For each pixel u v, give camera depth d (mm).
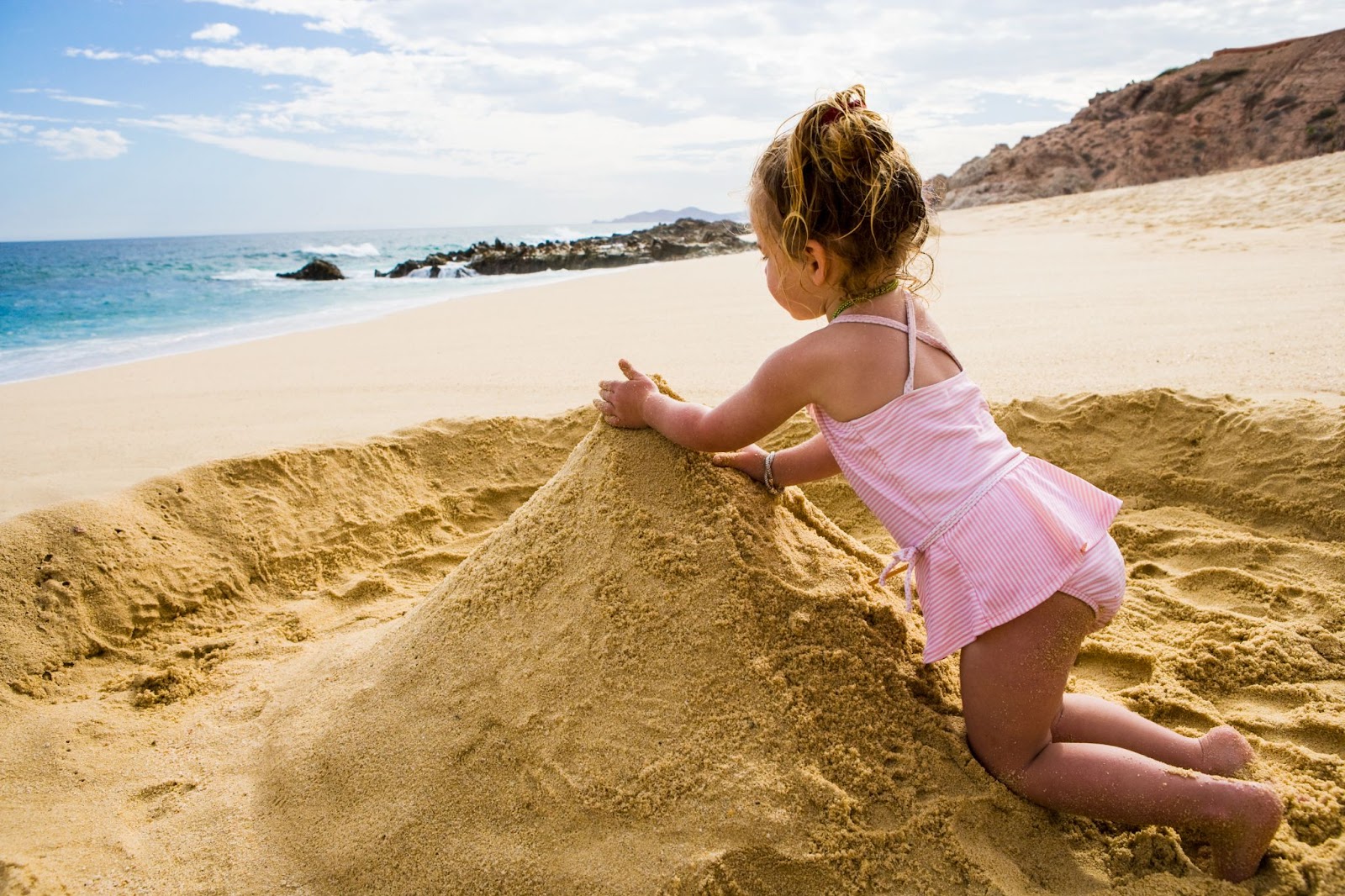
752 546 1991
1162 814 1646
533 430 4145
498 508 3750
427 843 1703
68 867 1729
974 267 12812
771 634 1900
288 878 1692
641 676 1842
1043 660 1656
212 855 1749
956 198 51594
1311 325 6133
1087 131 52438
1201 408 3557
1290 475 3158
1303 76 46562
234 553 3102
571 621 1935
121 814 1897
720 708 1796
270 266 35219
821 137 1655
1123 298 8445
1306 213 16703
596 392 5688
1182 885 1607
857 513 3574
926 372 1794
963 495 1709
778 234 1764
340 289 20219
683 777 1707
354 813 1792
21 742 2158
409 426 4059
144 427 5332
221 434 5059
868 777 1739
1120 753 1703
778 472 2186
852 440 1810
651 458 2119
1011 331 6891
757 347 7125
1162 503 3375
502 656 1954
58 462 4578
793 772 1719
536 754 1780
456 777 1790
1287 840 1688
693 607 1902
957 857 1629
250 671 2506
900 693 1902
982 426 1826
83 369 8305
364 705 2012
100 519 2932
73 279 25984
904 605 2211
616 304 11398
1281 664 2311
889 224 1712
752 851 1609
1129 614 2617
